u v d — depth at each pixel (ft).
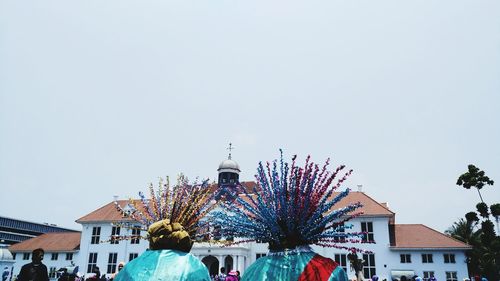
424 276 104.17
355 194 119.85
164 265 11.00
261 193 12.50
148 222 13.99
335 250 106.83
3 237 169.07
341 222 12.39
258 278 11.01
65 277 39.17
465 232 141.69
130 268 11.23
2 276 63.67
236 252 109.60
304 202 11.83
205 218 13.73
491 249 106.42
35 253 25.34
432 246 106.11
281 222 11.93
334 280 10.49
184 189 14.20
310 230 11.76
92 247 126.00
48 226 196.34
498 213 95.20
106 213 131.64
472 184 100.48
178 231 12.01
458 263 104.01
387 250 107.24
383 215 109.40
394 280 68.18
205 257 118.42
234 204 13.06
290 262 11.13
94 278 39.45
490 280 118.01
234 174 137.39
